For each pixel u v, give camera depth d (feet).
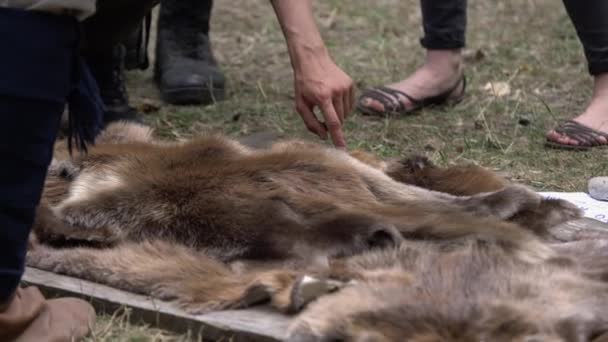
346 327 11.97
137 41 23.91
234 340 13.00
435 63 24.31
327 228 14.23
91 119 12.60
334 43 30.94
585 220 16.07
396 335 11.78
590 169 20.54
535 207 15.72
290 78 27.68
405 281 12.91
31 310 12.88
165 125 23.41
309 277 12.80
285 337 12.57
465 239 14.05
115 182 15.53
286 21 16.38
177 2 25.32
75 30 12.22
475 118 23.73
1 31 11.76
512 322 11.81
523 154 21.48
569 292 12.67
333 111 16.22
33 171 12.19
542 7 34.68
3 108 11.81
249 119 24.03
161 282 13.91
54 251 14.80
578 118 21.93
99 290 14.12
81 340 13.25
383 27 32.63
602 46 21.84
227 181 15.17
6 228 12.14
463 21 24.17
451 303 12.09
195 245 14.65
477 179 17.28
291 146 16.79
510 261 13.39
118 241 14.98
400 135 22.74
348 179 15.52
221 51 30.19
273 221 14.47
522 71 27.63
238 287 13.58
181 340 13.25
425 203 15.64
